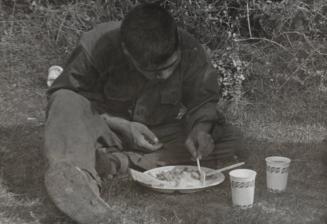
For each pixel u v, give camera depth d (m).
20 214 2.63
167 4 3.98
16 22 4.28
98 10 4.12
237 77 3.79
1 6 4.37
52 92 2.85
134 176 2.79
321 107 3.69
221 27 3.94
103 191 2.76
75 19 4.12
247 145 3.24
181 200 2.72
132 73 2.86
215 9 3.90
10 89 3.95
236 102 3.72
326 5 3.94
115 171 2.84
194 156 2.82
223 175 2.82
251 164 3.05
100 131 2.79
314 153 3.18
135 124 2.88
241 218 2.56
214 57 3.80
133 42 2.64
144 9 2.70
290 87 3.82
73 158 2.56
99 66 2.85
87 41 2.86
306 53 3.89
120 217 2.54
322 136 3.39
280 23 3.92
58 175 2.44
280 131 3.46
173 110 2.98
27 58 4.15
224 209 2.63
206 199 2.74
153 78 2.72
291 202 2.71
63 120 2.64
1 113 3.64
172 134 2.99
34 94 3.93
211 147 2.86
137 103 2.92
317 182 2.91
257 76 3.86
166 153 2.96
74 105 2.70
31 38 4.20
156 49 2.62
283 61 3.87
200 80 2.92
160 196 2.75
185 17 3.90
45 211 2.65
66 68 2.86
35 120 3.60
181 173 2.82
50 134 2.61
